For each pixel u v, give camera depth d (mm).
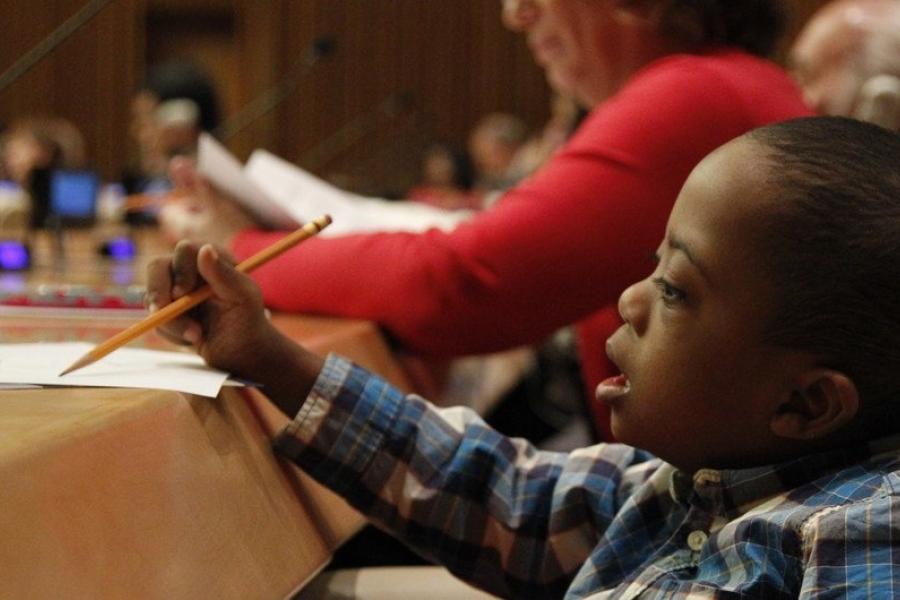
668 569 894
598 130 1579
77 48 9422
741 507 902
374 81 9359
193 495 864
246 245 1704
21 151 4465
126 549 746
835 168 819
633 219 1524
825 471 870
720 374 850
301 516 1061
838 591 756
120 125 9445
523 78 9281
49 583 660
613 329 1733
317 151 8359
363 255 1585
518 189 1582
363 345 1468
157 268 1096
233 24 9484
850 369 816
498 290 1521
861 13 2260
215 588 829
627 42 1724
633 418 902
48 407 832
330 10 9336
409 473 1147
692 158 1534
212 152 1696
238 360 1090
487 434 1183
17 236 2912
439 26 9320
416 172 7496
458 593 1178
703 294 850
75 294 1559
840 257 802
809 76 2299
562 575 1130
